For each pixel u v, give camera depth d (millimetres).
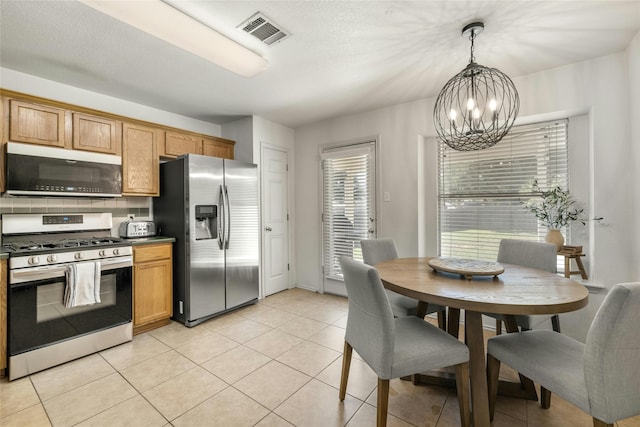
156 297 2809
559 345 1500
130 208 3111
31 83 2508
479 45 2125
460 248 3145
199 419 1607
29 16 1731
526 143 2781
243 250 3371
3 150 2189
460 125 2865
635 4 1681
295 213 4258
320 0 1659
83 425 1562
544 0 1651
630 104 2139
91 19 1771
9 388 1878
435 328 1714
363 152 3561
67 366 2143
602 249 2291
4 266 1965
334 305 3494
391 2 1678
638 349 1115
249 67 2354
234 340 2570
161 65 2363
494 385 1607
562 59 2320
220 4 1678
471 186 3078
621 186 2213
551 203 2588
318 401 1760
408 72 2539
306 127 4121
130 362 2203
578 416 1629
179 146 3279
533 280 1724
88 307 2309
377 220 3471
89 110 2598
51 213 2602
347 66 2424
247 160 3699
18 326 1989
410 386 1919
